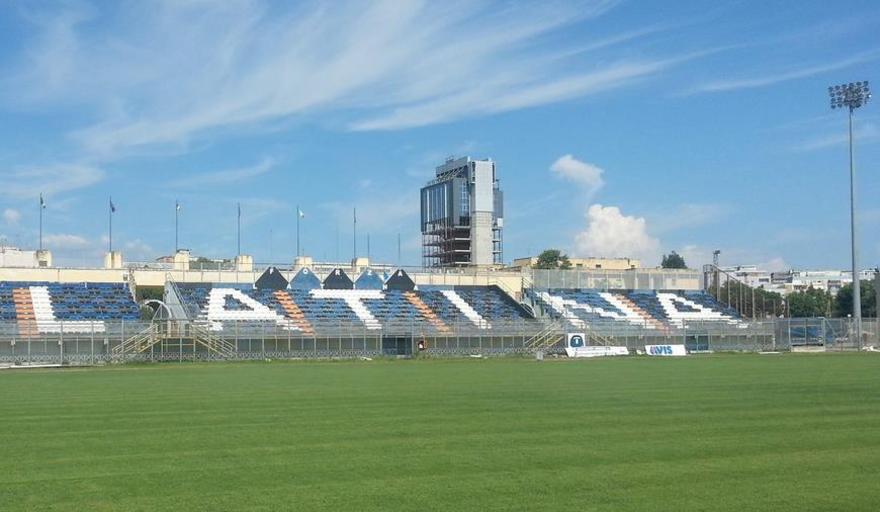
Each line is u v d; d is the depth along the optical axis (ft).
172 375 194.90
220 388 150.71
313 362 268.21
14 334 252.62
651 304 399.85
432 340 304.50
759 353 319.27
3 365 245.04
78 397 132.98
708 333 338.34
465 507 54.80
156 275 340.80
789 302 638.12
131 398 130.52
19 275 321.52
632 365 233.14
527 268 439.63
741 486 60.80
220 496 58.23
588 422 96.32
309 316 333.42
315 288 357.41
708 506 55.01
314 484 61.82
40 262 346.95
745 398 124.88
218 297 335.26
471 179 500.33
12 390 148.87
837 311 632.79
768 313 611.47
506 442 81.10
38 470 67.77
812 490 59.57
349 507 54.95
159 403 121.70
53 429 92.63
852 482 62.18
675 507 54.75
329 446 79.10
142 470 67.51
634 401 121.19
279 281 351.67
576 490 59.57
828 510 54.03
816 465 68.69
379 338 297.94
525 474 65.10
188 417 103.30
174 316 312.71
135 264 347.15
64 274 327.26
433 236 540.52
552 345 318.24
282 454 74.69
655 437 84.17
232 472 66.44
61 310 304.30
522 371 204.95
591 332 324.39
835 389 140.56
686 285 428.56
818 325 352.49
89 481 63.36
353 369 220.64
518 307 371.76
